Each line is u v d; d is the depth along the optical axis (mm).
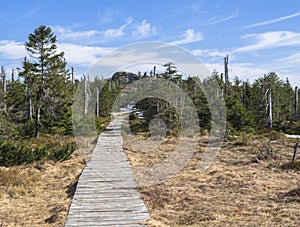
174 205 8195
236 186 9781
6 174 11523
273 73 36844
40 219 7504
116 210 7520
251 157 14273
